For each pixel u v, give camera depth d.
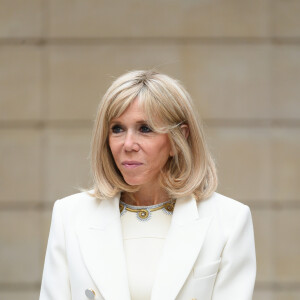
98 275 8.92
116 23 18.81
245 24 18.84
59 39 18.84
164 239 9.21
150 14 18.81
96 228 9.27
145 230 9.30
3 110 18.81
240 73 18.83
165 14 18.83
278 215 18.88
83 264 9.07
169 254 8.93
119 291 8.80
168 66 18.78
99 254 9.08
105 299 8.80
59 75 18.83
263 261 18.84
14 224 18.86
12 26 18.84
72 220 9.43
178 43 18.81
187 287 8.84
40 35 18.86
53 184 18.81
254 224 18.81
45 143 18.83
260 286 18.89
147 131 8.82
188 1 18.83
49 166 18.81
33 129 18.88
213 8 18.83
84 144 18.81
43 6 18.86
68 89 18.83
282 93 18.88
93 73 18.81
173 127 8.84
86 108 18.81
